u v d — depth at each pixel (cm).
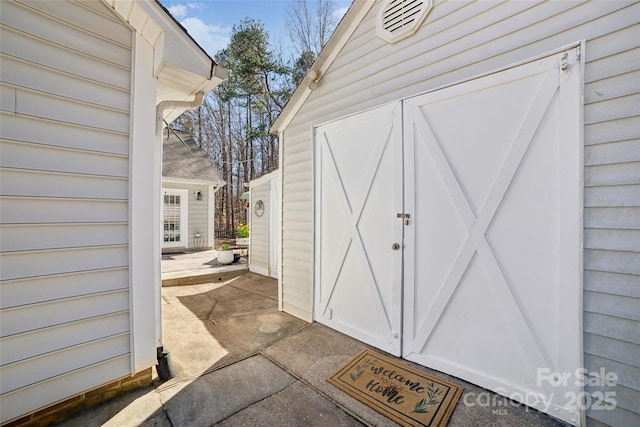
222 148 1823
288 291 385
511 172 200
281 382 225
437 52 239
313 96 353
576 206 175
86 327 192
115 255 205
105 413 188
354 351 270
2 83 165
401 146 260
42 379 174
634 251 158
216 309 404
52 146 181
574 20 177
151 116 223
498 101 207
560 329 180
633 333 157
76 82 190
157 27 207
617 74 163
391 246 266
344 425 179
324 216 336
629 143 160
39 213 176
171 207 927
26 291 171
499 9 207
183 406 196
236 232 1648
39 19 176
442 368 230
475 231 216
